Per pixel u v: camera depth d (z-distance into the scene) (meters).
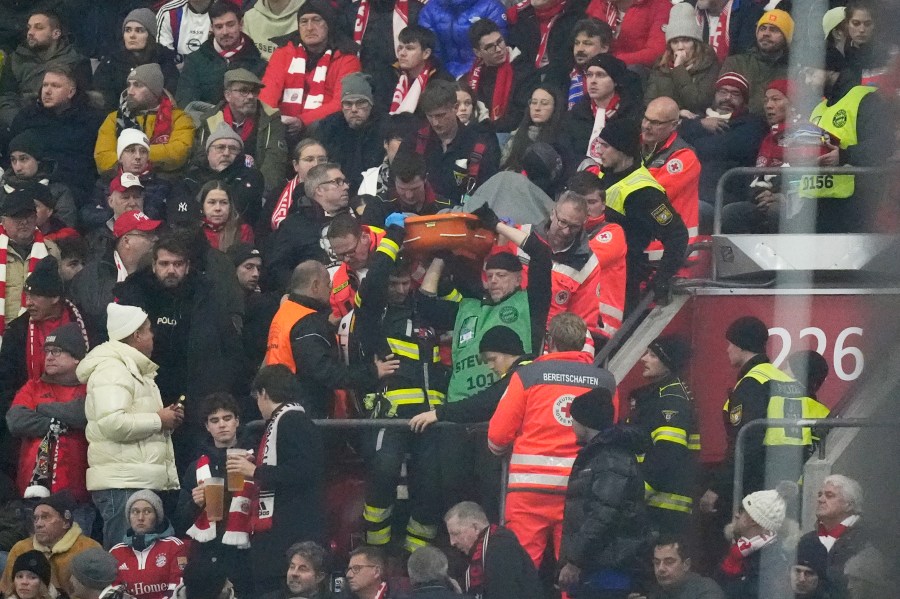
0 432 43.12
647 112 41.44
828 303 39.28
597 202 39.25
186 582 37.41
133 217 45.50
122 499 39.84
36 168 49.31
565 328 35.41
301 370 38.31
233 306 42.22
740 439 35.38
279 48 51.47
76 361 42.16
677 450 36.03
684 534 35.78
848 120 39.41
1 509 41.19
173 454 40.94
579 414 33.88
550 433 34.84
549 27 49.41
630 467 32.91
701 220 42.44
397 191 41.09
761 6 48.78
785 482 35.00
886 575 32.69
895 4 39.94
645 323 39.66
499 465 37.03
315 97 50.81
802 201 39.53
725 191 43.84
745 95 44.62
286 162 49.06
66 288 45.44
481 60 48.94
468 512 34.78
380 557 36.03
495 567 33.62
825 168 38.75
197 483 38.59
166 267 41.62
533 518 34.88
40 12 53.41
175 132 49.16
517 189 41.50
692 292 39.72
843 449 36.22
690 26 46.50
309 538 36.62
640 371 38.56
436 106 44.16
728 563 34.25
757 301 39.56
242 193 46.78
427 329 38.34
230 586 37.31
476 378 37.28
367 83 48.25
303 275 39.06
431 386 38.19
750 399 36.22
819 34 30.22
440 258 37.84
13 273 45.50
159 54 52.53
